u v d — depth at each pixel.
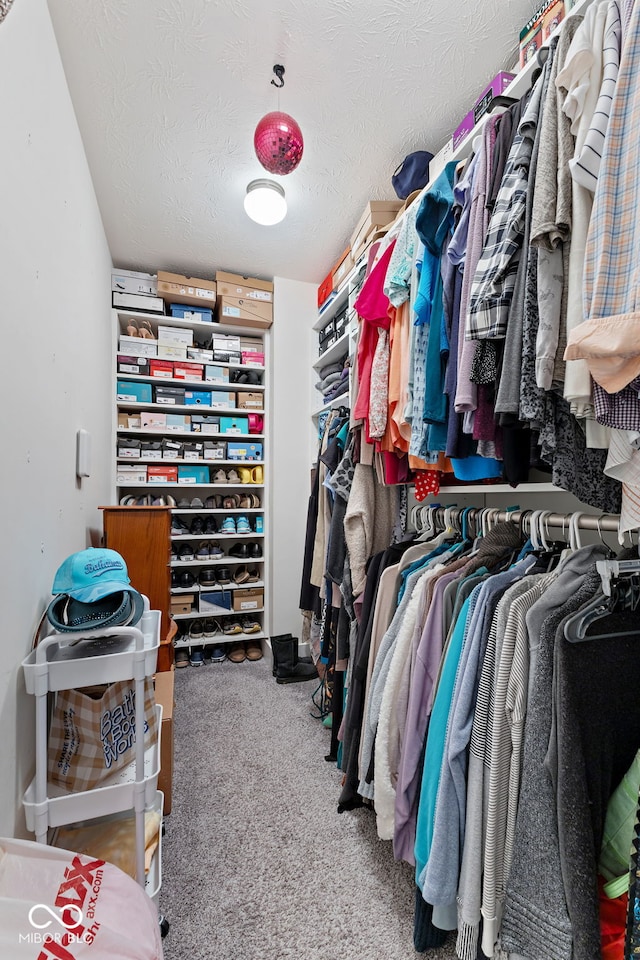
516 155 0.79
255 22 1.21
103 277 2.19
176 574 2.94
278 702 2.21
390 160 1.76
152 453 2.76
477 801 0.82
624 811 0.70
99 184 1.88
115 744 0.88
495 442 0.93
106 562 0.95
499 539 1.14
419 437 1.14
